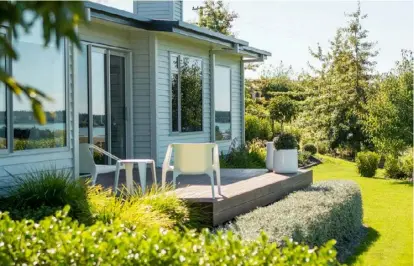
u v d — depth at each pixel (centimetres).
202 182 997
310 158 2241
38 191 704
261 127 2500
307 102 2833
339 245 855
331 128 2686
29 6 177
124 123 1217
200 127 1459
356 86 2706
